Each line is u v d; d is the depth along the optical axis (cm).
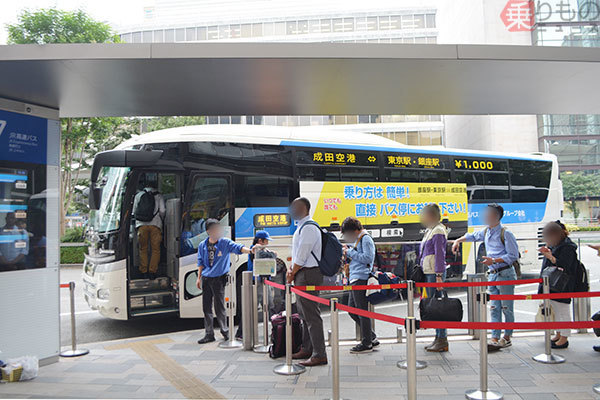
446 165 1177
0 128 549
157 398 462
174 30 5612
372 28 5216
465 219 1184
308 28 5366
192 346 672
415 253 1070
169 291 857
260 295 793
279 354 595
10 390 487
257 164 927
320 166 990
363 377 516
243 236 890
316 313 559
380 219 1041
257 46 461
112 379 523
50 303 593
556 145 4900
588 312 709
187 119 2683
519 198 1321
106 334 841
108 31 2127
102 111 653
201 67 482
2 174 548
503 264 612
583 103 681
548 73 532
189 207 854
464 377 510
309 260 549
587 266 1778
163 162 848
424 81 557
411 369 372
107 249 820
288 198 945
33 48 445
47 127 602
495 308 607
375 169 1053
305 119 4072
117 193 839
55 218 604
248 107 662
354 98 629
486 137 4638
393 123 4091
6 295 548
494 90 603
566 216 5212
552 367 538
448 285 585
